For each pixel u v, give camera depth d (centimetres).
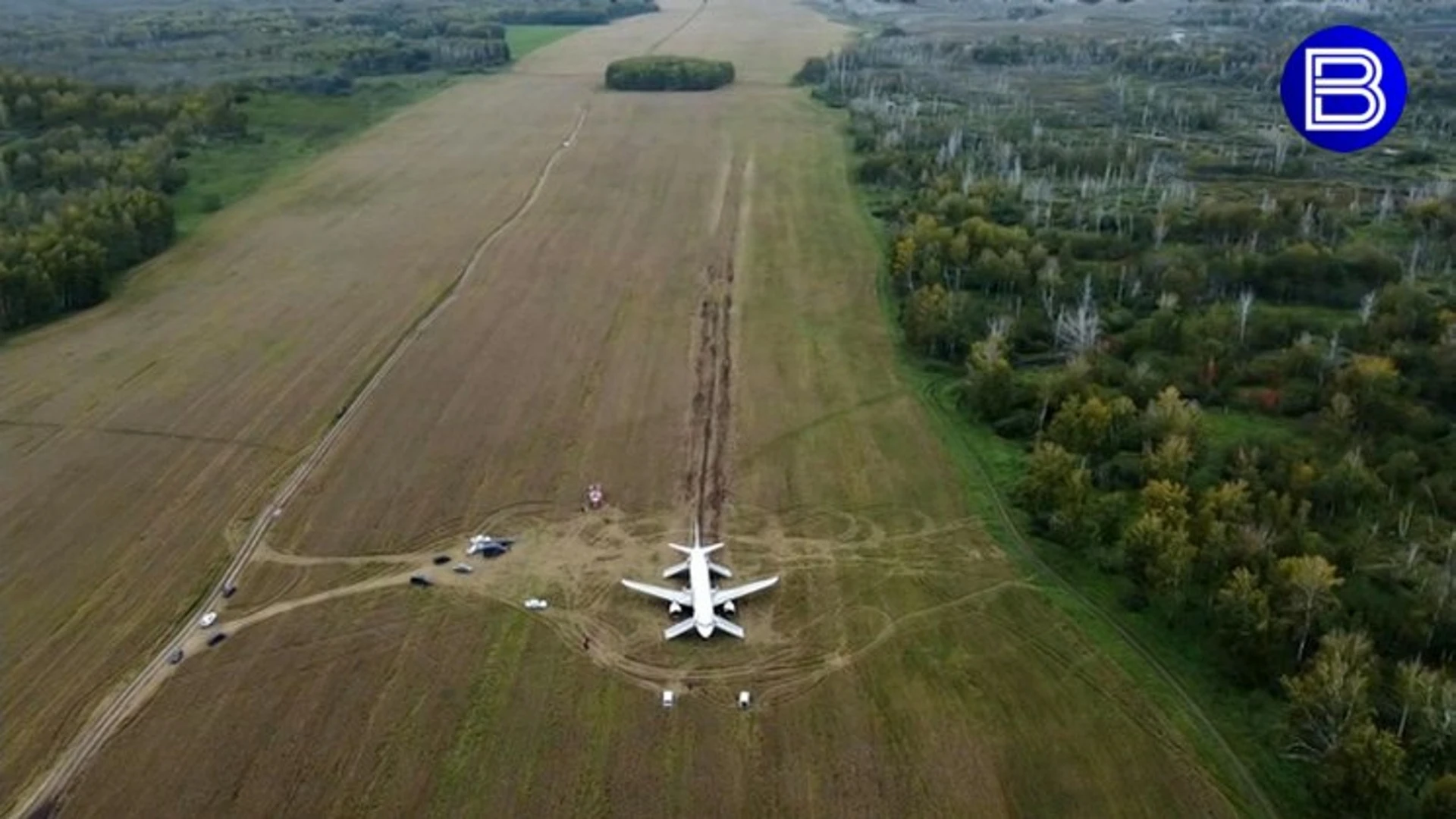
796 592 7044
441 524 7706
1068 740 5869
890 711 6069
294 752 5781
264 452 8588
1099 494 7862
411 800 5491
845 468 8412
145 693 6184
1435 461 8000
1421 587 6669
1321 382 9144
